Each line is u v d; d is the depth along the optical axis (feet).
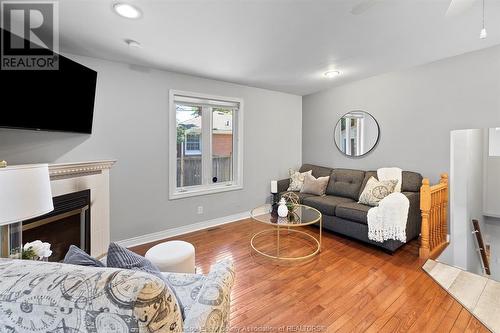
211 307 2.76
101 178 8.27
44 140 7.54
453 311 5.64
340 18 6.23
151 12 5.77
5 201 3.25
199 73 10.55
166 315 1.76
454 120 9.14
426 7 5.79
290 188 13.42
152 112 9.82
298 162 15.56
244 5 5.57
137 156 9.52
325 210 10.62
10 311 1.69
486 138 7.30
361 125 12.26
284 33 6.98
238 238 10.33
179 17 6.01
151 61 8.98
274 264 7.99
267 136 13.93
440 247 8.80
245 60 9.05
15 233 3.95
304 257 8.34
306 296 6.25
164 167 10.25
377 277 7.13
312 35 7.14
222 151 12.61
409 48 8.23
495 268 7.12
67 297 1.62
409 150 10.51
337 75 11.16
